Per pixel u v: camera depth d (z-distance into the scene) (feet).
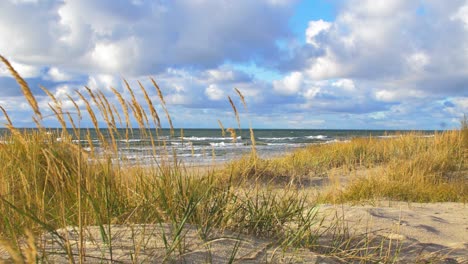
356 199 21.90
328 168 38.58
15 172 10.05
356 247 10.59
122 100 9.59
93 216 8.79
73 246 7.48
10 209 7.93
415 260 10.32
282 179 27.68
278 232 10.20
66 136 7.23
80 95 7.76
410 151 39.09
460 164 33.37
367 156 41.14
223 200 10.46
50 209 8.79
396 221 14.55
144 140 9.99
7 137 14.28
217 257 8.00
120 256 7.27
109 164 9.68
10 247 5.06
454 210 19.02
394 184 24.47
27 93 6.37
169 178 9.82
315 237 10.52
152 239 8.23
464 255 11.39
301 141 135.44
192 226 9.29
